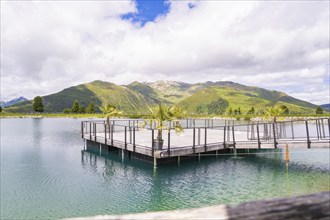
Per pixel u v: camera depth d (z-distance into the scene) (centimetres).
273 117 3934
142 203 1158
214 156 1972
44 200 1203
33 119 8112
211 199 1179
